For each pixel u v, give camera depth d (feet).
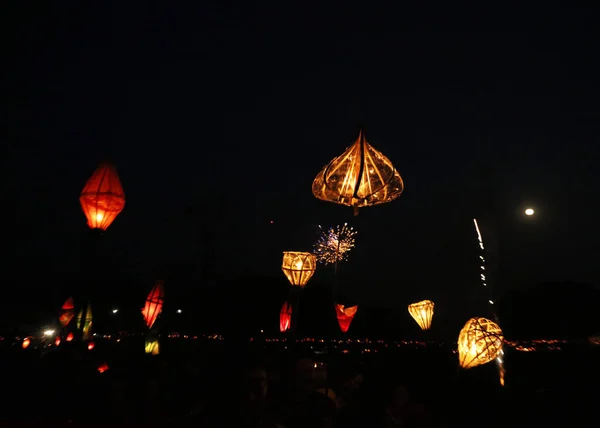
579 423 19.70
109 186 19.79
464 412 21.04
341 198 17.37
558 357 25.91
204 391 19.99
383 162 17.10
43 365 23.35
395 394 17.95
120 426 10.52
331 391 20.43
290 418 18.01
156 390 18.85
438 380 24.91
